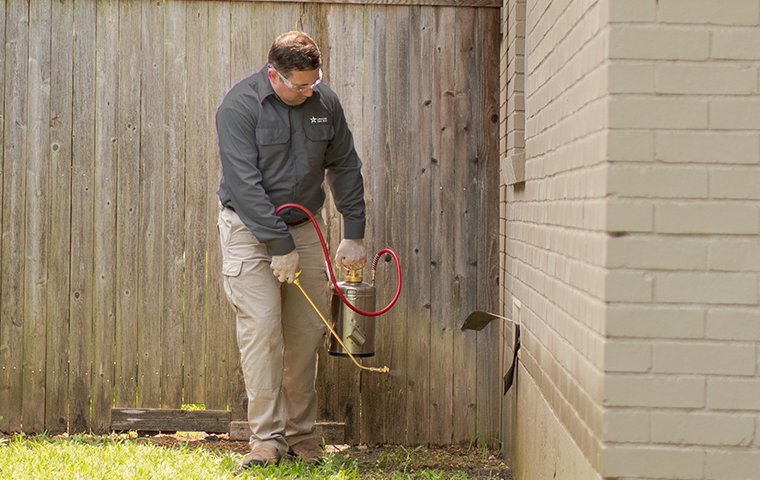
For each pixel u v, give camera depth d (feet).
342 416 19.25
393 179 19.03
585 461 10.02
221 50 18.83
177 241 18.98
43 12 18.71
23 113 18.78
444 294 19.19
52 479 14.07
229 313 19.08
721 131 9.03
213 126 18.88
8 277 18.90
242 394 19.15
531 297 14.65
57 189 18.86
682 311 9.05
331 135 16.62
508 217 17.76
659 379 9.08
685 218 9.05
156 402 19.11
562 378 11.63
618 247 9.09
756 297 9.01
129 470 14.93
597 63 9.59
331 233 19.16
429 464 18.19
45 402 19.04
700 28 9.03
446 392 19.27
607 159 9.10
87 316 19.01
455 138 19.02
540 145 13.80
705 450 9.05
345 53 18.90
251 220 15.78
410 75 18.98
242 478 14.93
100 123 18.83
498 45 18.99
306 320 17.33
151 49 18.83
